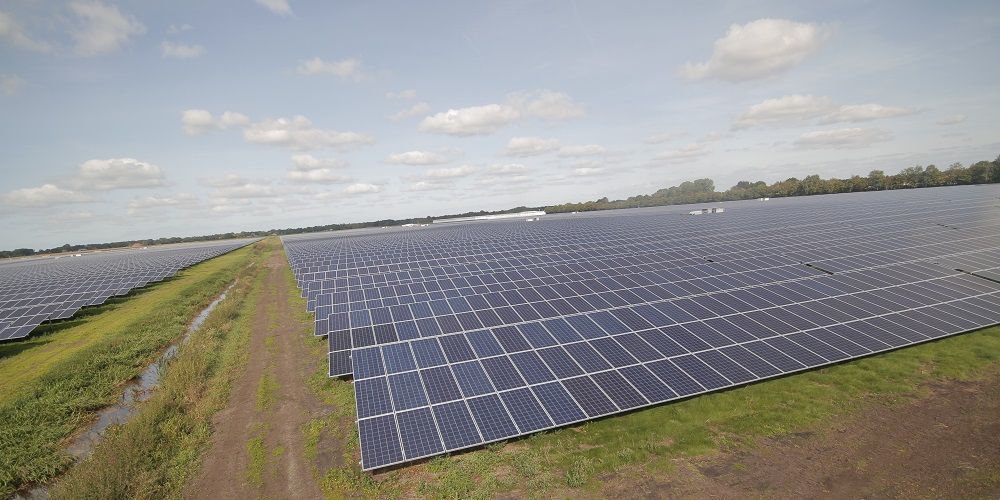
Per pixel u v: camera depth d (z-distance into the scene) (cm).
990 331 2277
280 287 5188
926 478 1301
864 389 1838
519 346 2172
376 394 1800
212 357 2761
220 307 4066
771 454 1471
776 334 2244
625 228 6981
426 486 1430
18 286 5650
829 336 2219
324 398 2142
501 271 3988
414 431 1611
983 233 4016
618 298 2819
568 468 1457
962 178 11544
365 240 9950
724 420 1681
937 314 2409
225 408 2122
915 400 1731
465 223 16550
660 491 1330
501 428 1631
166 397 2108
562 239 6053
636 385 1862
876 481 1305
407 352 2130
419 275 4244
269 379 2419
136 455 1633
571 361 2030
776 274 3152
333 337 2516
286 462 1647
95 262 9931
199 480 1575
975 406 1658
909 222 4912
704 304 2634
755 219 6594
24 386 2516
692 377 1917
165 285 5738
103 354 2927
